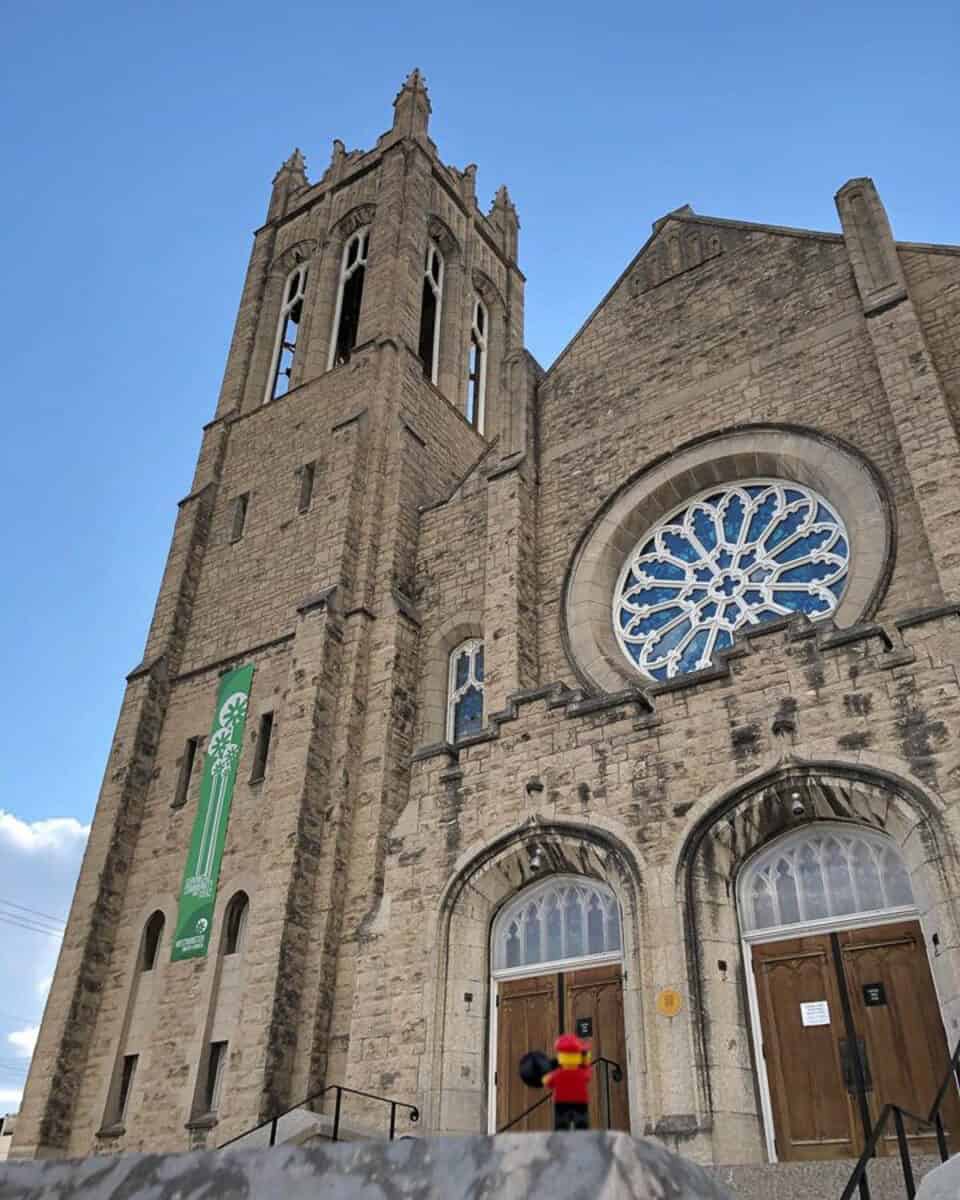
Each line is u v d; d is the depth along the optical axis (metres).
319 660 25.12
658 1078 13.88
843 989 14.02
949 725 13.95
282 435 33.53
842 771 14.45
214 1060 21.80
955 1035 12.62
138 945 24.67
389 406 31.42
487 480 27.59
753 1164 11.80
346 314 39.47
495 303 43.50
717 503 23.55
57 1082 22.94
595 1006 15.86
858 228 23.92
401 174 38.81
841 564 20.89
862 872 14.58
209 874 24.41
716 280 26.34
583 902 16.72
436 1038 16.09
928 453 19.47
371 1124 16.03
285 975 20.61
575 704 17.48
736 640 16.36
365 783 23.62
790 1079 13.82
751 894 15.24
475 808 17.67
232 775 25.86
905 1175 9.30
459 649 26.31
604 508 24.55
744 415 23.56
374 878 22.03
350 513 28.34
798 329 23.95
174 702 29.17
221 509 33.12
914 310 21.64
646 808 15.90
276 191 44.34
